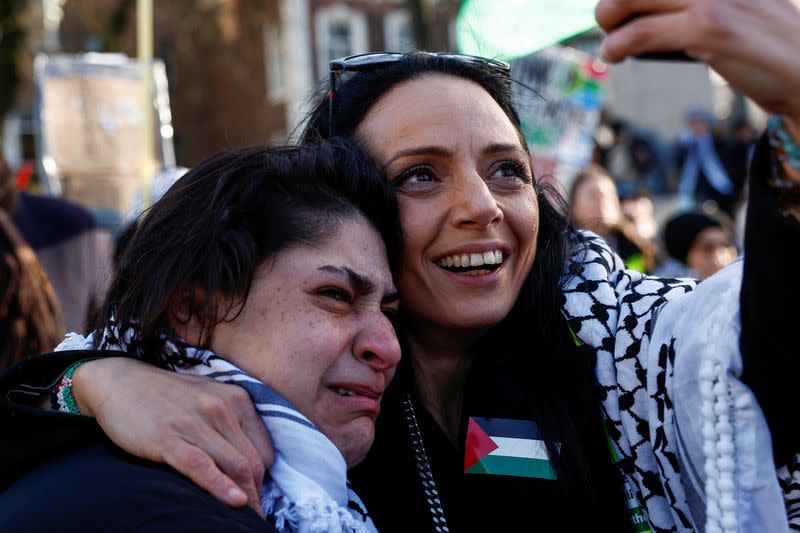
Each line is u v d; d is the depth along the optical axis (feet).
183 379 3.58
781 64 2.50
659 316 4.14
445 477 4.54
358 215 3.94
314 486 3.53
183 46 54.65
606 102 39.58
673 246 14.89
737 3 2.51
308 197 3.84
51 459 3.49
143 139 16.65
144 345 3.80
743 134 32.83
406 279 4.41
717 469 3.43
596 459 4.33
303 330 3.67
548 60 17.34
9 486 3.48
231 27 54.03
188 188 4.00
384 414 4.57
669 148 37.04
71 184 16.24
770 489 3.32
